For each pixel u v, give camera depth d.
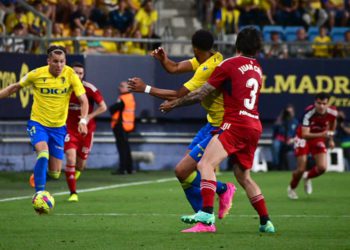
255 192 23.97
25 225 25.84
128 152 53.66
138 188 42.88
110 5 61.62
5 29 56.59
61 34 58.56
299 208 32.75
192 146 25.50
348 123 59.44
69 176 35.25
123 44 59.12
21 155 53.91
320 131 38.94
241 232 24.17
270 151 58.88
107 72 55.16
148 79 55.72
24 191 40.56
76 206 32.78
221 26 63.81
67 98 31.11
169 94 24.08
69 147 35.53
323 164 38.88
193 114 56.81
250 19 65.19
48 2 59.19
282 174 54.28
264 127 58.88
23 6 56.34
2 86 50.38
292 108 57.41
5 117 52.44
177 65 25.73
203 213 22.86
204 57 24.45
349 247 20.95
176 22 68.12
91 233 23.80
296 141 38.00
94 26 60.47
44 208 27.42
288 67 58.31
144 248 20.61
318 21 67.62
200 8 68.75
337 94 59.00
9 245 21.20
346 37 63.53
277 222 27.30
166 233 23.84
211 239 22.44
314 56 61.19
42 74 30.58
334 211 31.41
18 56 51.59
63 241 21.98
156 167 57.34
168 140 57.47
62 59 30.47
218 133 23.16
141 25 61.84
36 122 30.52
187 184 24.77
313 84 58.72
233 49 57.59
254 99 23.20
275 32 62.81
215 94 24.19
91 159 56.25
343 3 69.44
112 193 39.62
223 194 25.53
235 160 23.53
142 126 57.16
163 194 39.09
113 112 52.91
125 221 27.17
